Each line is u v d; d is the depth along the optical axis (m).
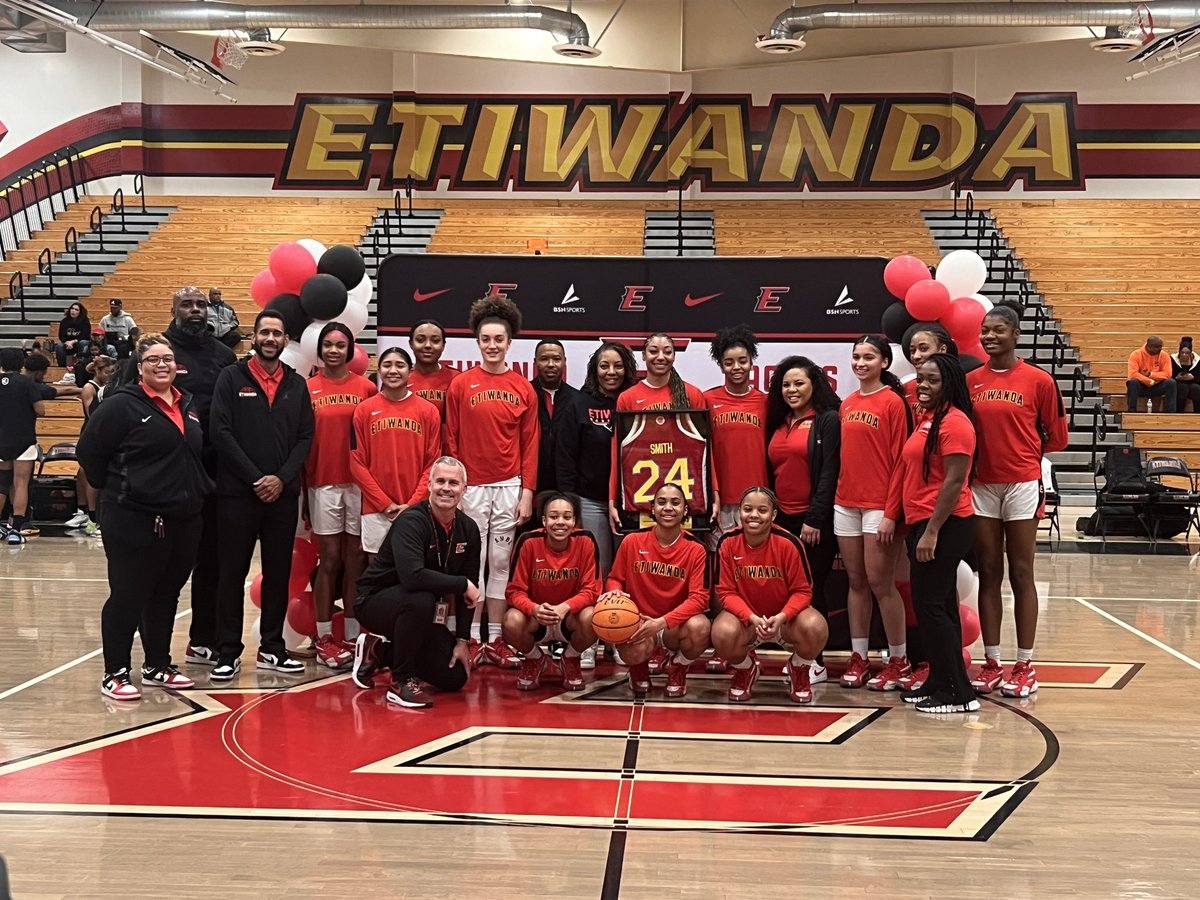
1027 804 3.62
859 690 5.17
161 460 4.82
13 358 10.57
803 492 5.31
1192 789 3.78
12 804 3.55
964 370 5.09
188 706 4.77
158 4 14.56
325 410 5.45
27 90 19.89
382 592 4.83
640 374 5.77
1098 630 6.67
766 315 5.91
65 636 6.22
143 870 3.04
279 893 2.89
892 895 2.91
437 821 3.42
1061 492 13.09
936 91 19.80
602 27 16.25
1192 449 13.05
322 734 4.35
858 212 19.34
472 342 5.99
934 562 4.70
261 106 20.25
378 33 16.17
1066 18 14.27
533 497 5.44
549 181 20.30
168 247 18.34
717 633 4.80
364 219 19.22
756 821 3.44
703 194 20.20
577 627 4.96
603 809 3.54
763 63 16.25
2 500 10.55
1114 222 18.64
